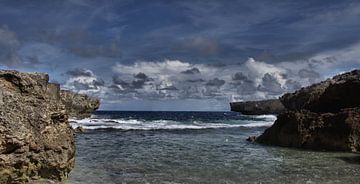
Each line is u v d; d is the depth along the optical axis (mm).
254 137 34062
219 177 16266
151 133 45062
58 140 14008
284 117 30281
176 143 31719
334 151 25969
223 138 37469
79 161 20188
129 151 25500
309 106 34906
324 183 15180
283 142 29406
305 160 21594
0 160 11961
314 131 27641
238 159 21828
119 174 16609
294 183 15164
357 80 30516
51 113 14016
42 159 13180
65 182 14242
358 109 27094
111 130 49375
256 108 120062
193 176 16422
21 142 12438
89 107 70812
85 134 42188
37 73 14516
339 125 26672
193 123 69250
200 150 26391
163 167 18688
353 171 18000
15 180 12438
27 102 13453
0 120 12266
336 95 32125
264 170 18094
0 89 13000
